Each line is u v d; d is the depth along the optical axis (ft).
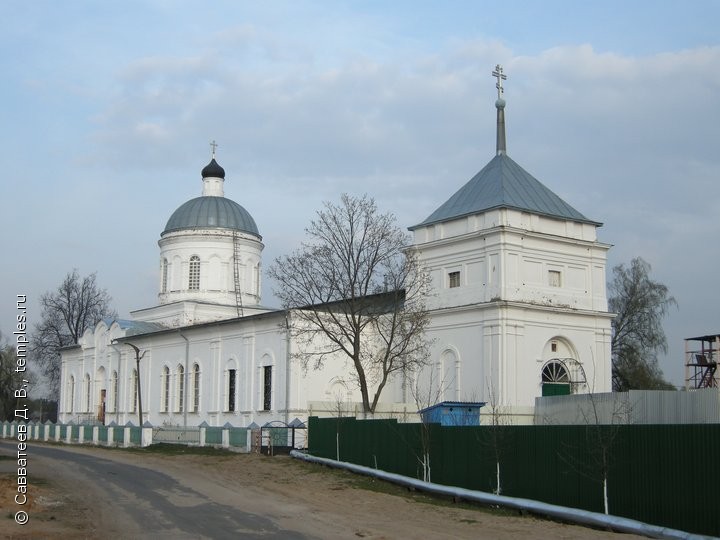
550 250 158.20
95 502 85.20
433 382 160.56
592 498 76.48
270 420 172.76
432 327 162.61
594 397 116.57
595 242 164.04
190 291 236.22
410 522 73.00
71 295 316.60
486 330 150.92
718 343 157.58
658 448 69.77
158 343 222.89
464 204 164.14
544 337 153.99
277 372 172.86
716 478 64.44
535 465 83.92
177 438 176.14
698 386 159.12
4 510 75.66
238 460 137.59
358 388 173.17
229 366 191.42
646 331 232.12
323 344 170.40
